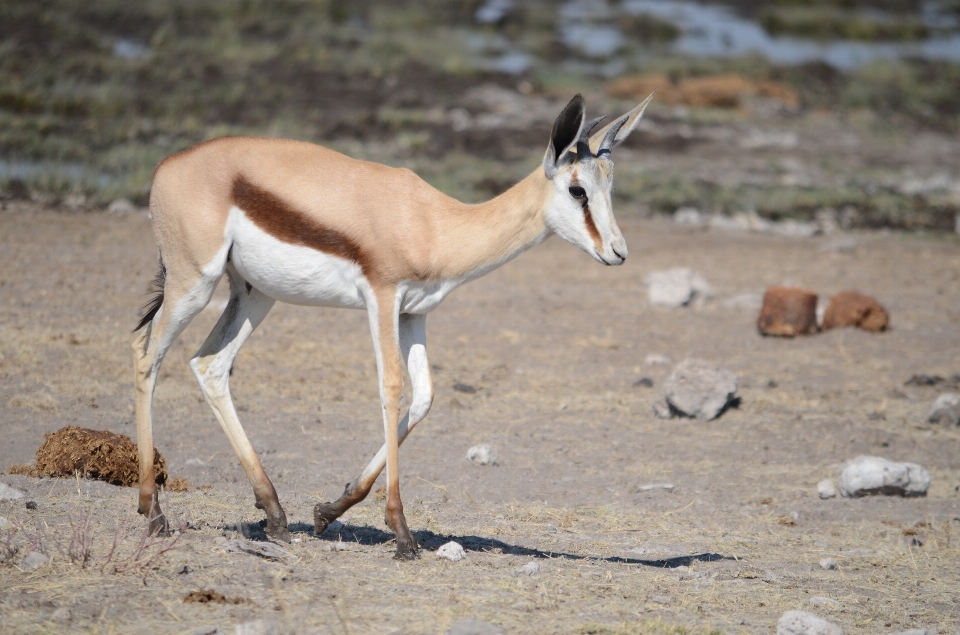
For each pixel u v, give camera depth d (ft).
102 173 242.17
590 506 94.38
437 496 93.66
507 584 68.03
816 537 89.45
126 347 131.75
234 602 61.16
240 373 127.44
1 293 151.43
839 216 259.60
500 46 425.28
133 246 187.62
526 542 81.51
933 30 533.14
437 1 479.41
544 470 104.42
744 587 72.90
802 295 160.15
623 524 89.76
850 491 102.68
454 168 265.34
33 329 135.03
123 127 275.80
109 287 160.15
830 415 127.85
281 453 101.91
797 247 227.61
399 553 71.97
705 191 269.44
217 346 76.38
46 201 216.33
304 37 387.55
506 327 159.02
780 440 118.93
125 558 66.69
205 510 81.87
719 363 147.02
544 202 73.15
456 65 372.17
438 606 62.80
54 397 111.14
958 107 396.78
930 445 119.44
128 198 224.53
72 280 162.09
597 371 141.08
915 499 102.17
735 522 92.48
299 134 284.61
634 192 263.70
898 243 237.66
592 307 172.86
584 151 72.23
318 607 61.41
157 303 74.79
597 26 481.05
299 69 350.64
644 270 200.75
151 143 267.39
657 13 523.70
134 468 88.89
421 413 73.82
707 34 488.02
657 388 135.85
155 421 107.45
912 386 140.87
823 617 67.31
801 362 148.56
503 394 129.90
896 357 152.46
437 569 70.54
